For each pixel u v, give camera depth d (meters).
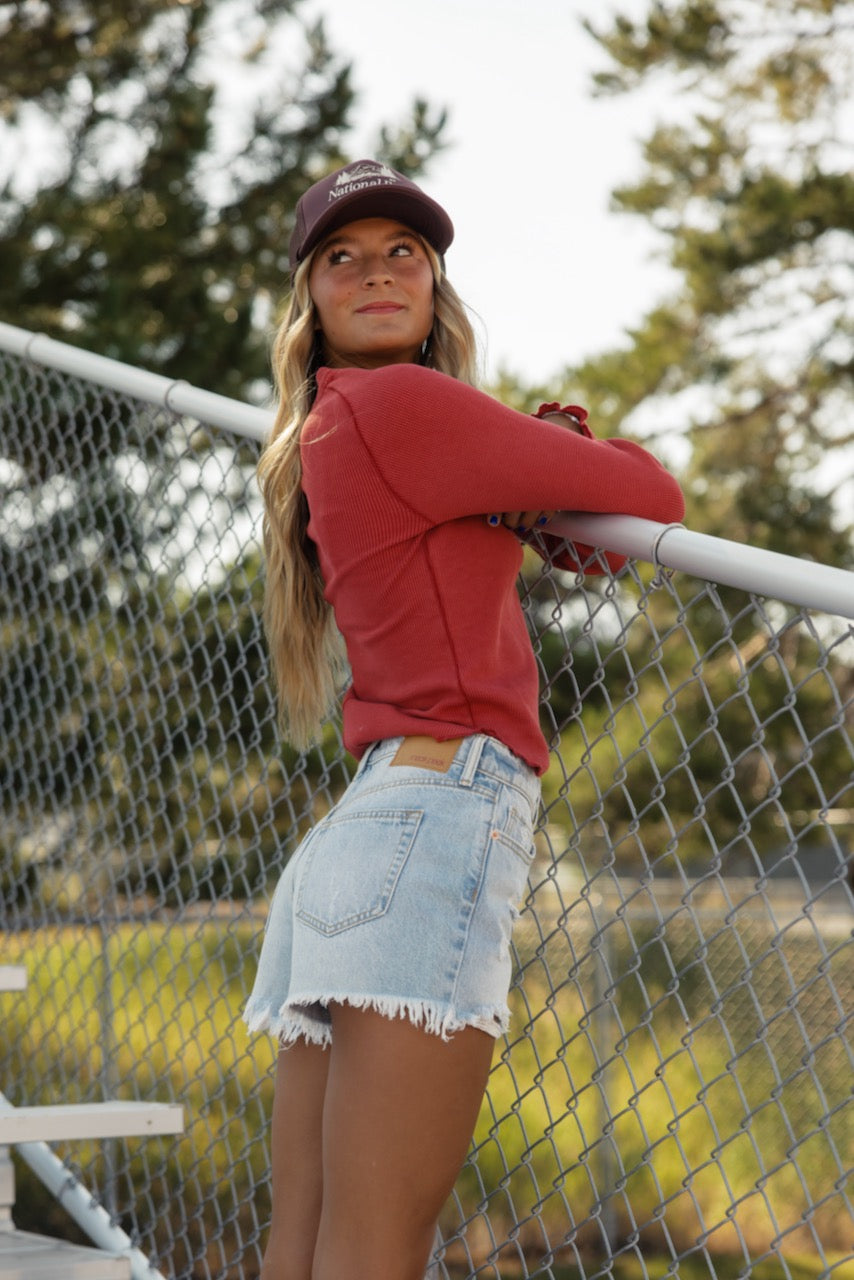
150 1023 4.87
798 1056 7.77
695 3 14.29
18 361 3.42
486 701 1.78
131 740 4.89
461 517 1.82
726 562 1.69
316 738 2.28
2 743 4.26
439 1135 1.68
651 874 1.82
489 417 1.79
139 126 10.59
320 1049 1.95
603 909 7.89
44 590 3.39
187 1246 2.70
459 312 2.22
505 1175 2.06
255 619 2.57
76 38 10.60
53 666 4.51
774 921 1.63
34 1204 5.12
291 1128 1.95
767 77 14.42
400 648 1.81
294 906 1.81
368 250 2.12
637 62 14.52
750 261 14.16
